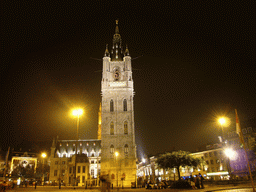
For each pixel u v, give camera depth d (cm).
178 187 3534
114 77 7762
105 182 1678
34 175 10444
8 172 10469
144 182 5238
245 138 6931
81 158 10081
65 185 7569
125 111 7062
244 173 6250
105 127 6894
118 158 6512
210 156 8444
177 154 4675
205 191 2356
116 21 9256
